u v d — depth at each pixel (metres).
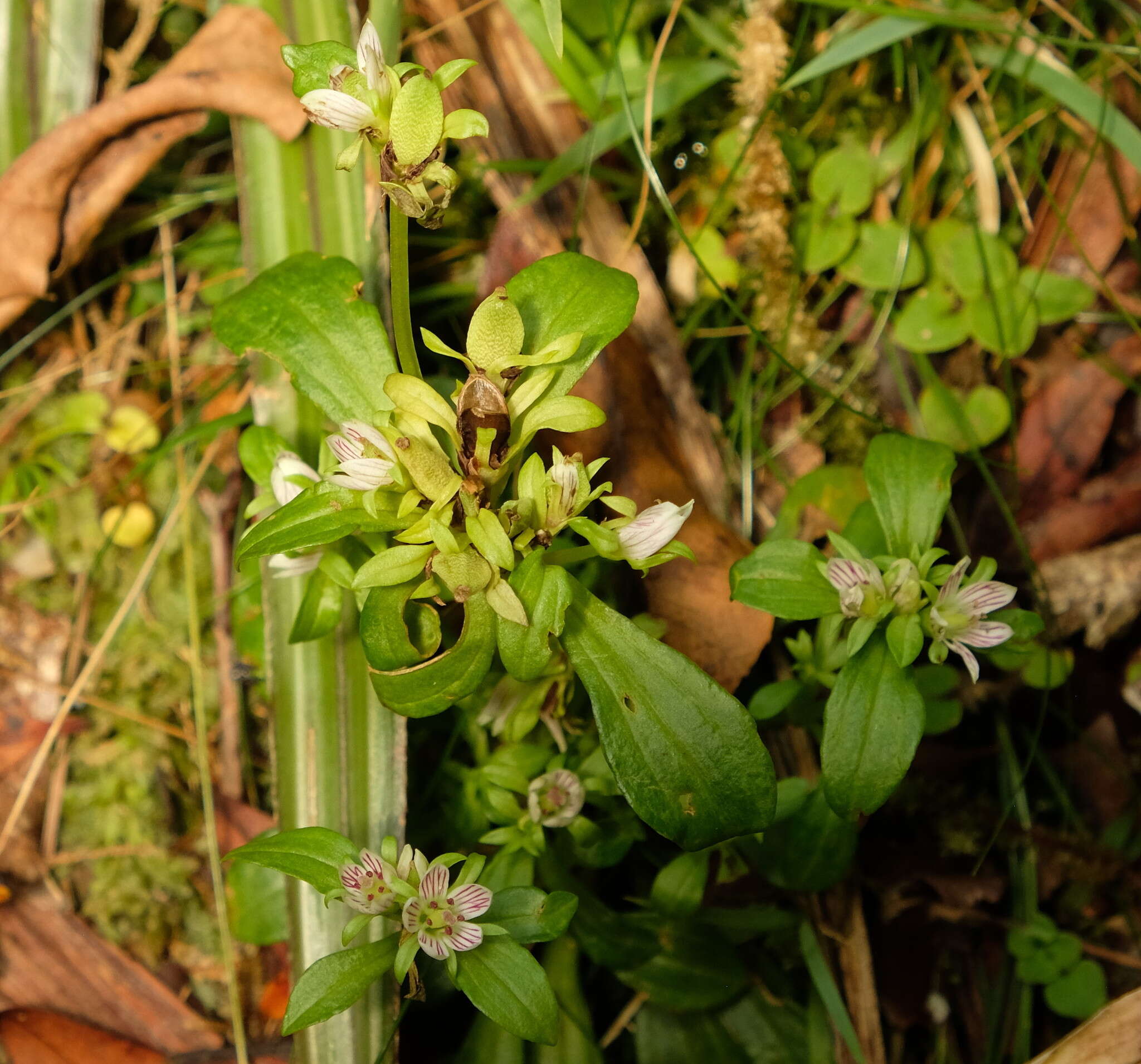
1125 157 0.25
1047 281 0.25
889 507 0.19
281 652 0.21
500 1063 0.21
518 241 0.23
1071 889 0.24
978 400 0.25
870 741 0.18
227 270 0.25
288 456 0.19
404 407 0.17
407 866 0.17
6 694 0.23
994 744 0.25
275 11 0.22
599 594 0.22
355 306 0.19
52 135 0.22
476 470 0.17
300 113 0.22
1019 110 0.25
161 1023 0.22
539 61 0.24
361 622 0.17
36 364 0.24
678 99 0.24
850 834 0.20
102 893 0.23
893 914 0.23
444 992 0.21
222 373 0.24
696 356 0.25
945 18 0.24
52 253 0.23
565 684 0.21
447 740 0.23
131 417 0.24
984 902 0.24
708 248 0.25
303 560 0.19
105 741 0.23
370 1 0.22
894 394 0.25
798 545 0.19
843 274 0.25
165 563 0.24
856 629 0.19
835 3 0.24
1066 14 0.25
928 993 0.23
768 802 0.17
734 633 0.22
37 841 0.23
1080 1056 0.20
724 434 0.25
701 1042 0.22
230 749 0.23
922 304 0.25
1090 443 0.25
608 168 0.25
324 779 0.20
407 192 0.15
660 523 0.17
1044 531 0.25
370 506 0.17
